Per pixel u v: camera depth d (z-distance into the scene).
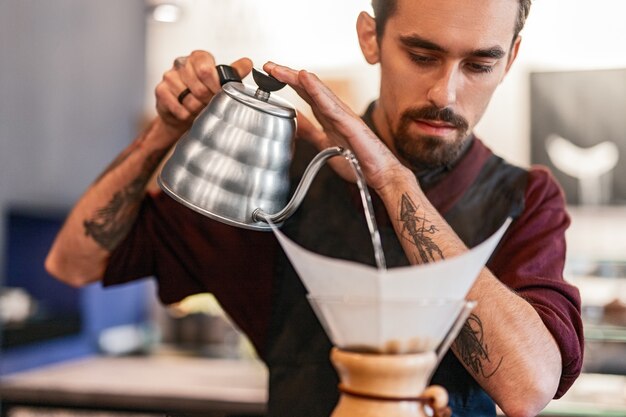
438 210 1.41
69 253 1.57
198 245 1.54
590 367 2.78
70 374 3.26
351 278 0.79
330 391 1.39
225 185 1.13
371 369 0.80
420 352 0.82
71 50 3.67
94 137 3.95
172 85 1.32
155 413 2.88
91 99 3.88
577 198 3.96
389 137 1.41
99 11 3.91
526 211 1.41
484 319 1.20
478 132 4.06
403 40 1.23
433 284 0.79
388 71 1.28
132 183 1.51
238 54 4.26
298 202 1.14
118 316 4.21
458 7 1.17
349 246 1.43
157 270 1.62
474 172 1.43
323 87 1.14
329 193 1.47
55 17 3.51
